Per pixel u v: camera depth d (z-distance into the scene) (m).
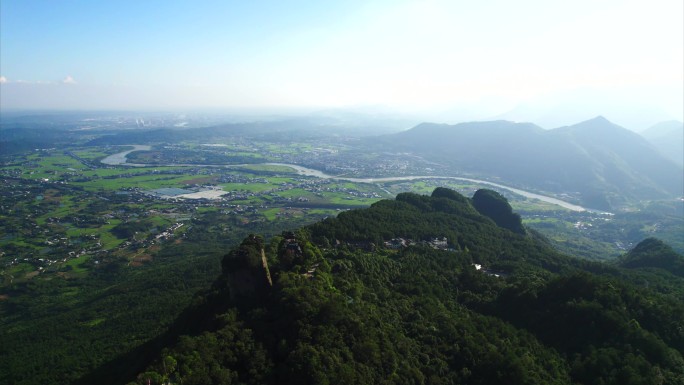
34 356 165.38
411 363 100.44
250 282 113.50
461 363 105.44
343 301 108.50
